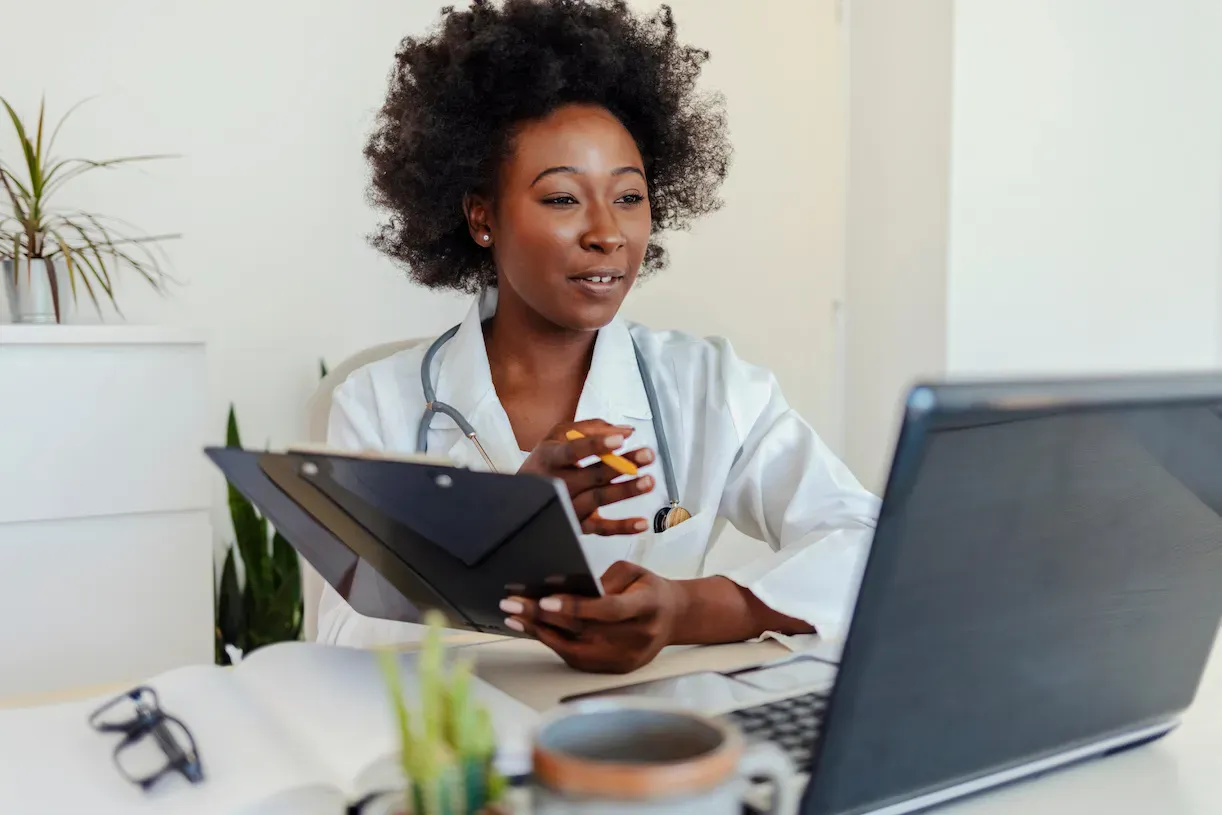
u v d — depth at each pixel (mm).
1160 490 529
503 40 1109
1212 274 2457
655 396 1218
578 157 1091
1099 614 550
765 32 2574
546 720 399
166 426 1850
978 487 462
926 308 2197
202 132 2344
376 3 2486
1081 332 2303
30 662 1781
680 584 882
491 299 1283
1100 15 2254
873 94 2311
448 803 376
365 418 1218
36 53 2197
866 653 465
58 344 1749
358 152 2490
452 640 915
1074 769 618
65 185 2225
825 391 2465
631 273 1121
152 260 2312
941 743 518
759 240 2629
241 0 2357
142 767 576
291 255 2441
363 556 799
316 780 551
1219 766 623
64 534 1794
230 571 2189
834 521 1073
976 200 2160
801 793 491
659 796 352
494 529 641
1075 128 2252
